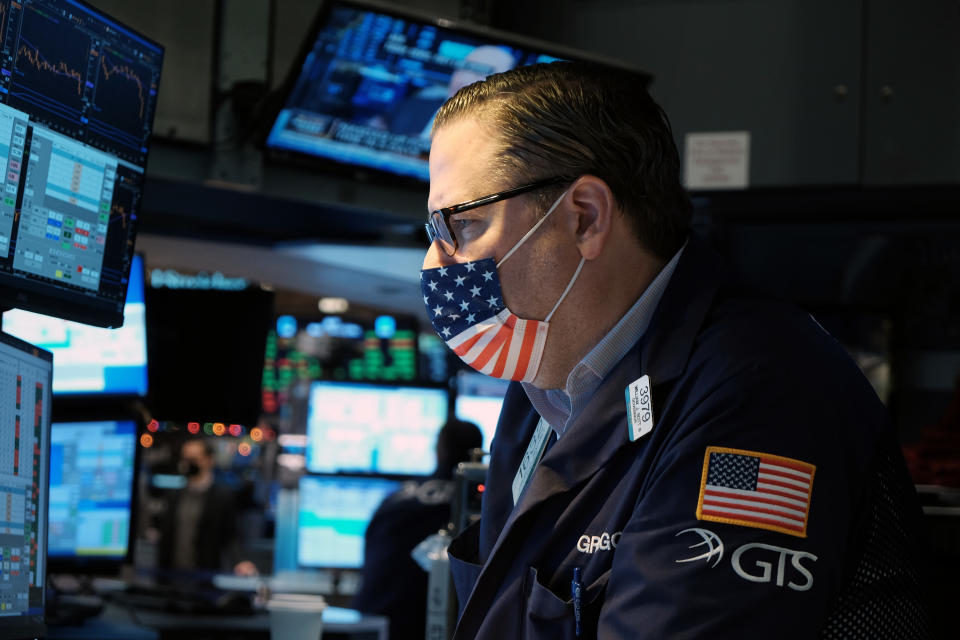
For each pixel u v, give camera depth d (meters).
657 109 1.26
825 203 3.78
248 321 3.17
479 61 3.03
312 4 3.23
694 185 3.69
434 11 3.58
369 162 3.18
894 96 3.57
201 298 3.16
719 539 1.00
